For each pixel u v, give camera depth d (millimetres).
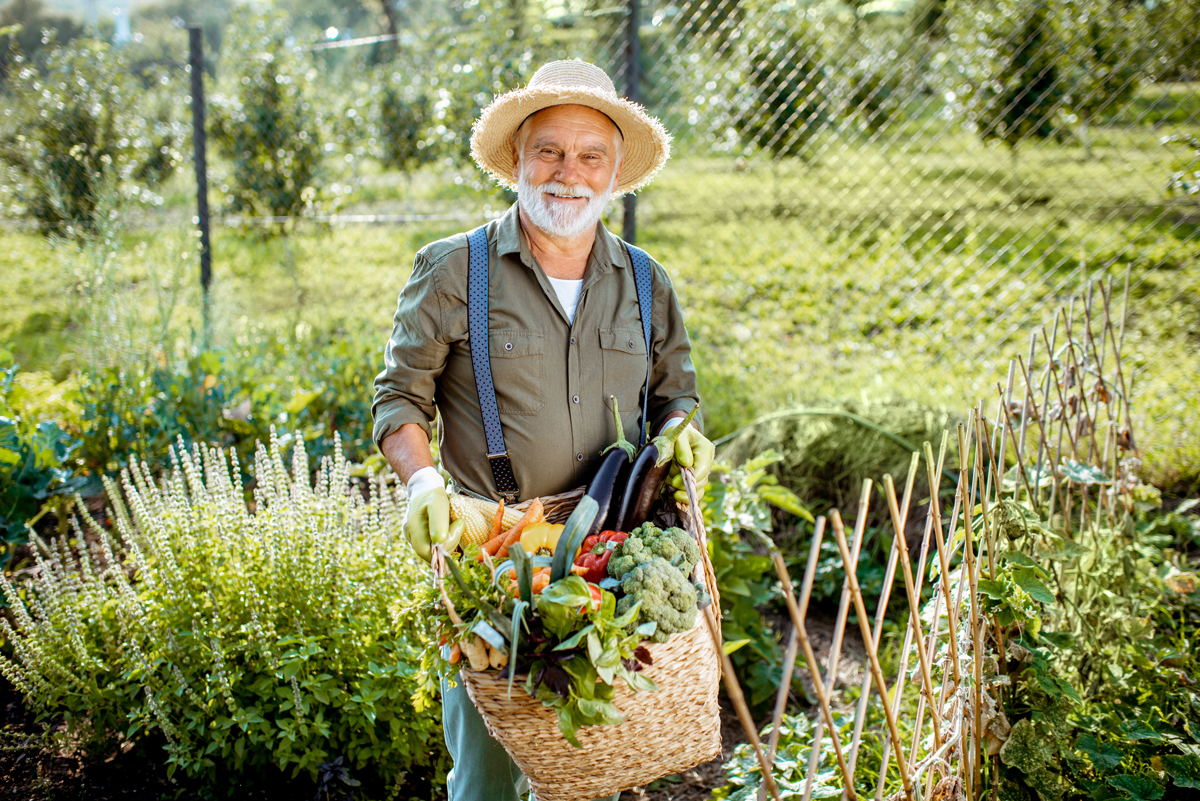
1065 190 8867
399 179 11539
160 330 4629
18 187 8367
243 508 2861
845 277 7285
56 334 6508
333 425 4629
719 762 2834
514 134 2238
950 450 3750
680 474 2033
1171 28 5336
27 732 2814
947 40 8164
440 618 1672
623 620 1510
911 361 5566
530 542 1860
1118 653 2658
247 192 9266
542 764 1636
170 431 4098
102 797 2545
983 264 7520
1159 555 3064
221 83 9578
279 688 2490
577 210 2045
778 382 5250
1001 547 2248
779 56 7609
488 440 2043
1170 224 7621
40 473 3549
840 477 3893
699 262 8289
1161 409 4527
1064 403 2668
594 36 7824
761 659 3146
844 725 2609
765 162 10719
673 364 2336
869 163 10570
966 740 1969
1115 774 2195
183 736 2477
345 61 11219
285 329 5840
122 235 5301
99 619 2740
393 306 7090
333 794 2531
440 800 2604
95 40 8633
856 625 3529
